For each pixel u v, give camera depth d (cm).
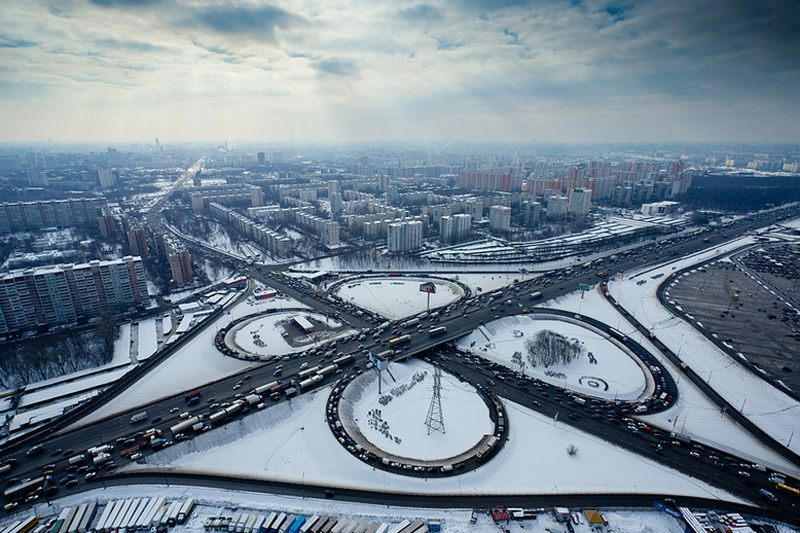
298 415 16938
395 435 15950
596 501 12900
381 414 17238
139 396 18100
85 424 16250
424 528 11756
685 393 18662
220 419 16288
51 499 12938
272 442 15562
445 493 13238
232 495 13125
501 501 12900
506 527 11944
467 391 18700
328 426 16338
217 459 14725
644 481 13725
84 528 11838
